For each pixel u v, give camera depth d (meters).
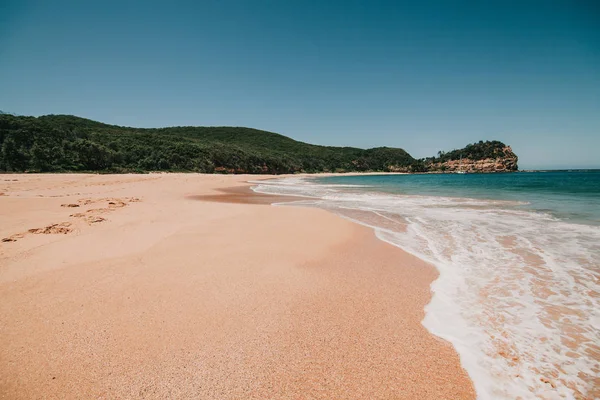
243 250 7.29
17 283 5.11
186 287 5.15
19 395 2.84
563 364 3.39
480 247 7.91
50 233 7.96
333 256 7.14
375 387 3.07
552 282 5.59
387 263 6.71
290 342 3.74
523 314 4.46
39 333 3.76
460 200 18.17
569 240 8.42
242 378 3.13
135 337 3.73
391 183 42.91
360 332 4.00
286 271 6.05
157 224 9.64
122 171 53.03
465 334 3.98
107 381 3.04
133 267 5.97
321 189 29.64
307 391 2.99
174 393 2.91
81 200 13.81
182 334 3.82
